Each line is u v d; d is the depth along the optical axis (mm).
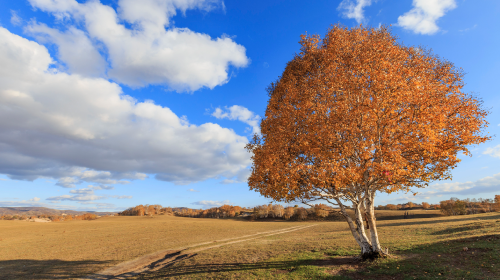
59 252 37750
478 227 25531
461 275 11930
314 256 20734
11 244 46406
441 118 13125
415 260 15383
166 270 23219
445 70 16344
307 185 16812
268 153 17297
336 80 16422
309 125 16391
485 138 13477
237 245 36812
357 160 16312
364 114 15234
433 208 165625
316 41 20500
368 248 17000
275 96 21062
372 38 17781
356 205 18219
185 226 82688
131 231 67375
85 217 169125
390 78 14336
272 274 16484
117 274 24438
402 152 14836
